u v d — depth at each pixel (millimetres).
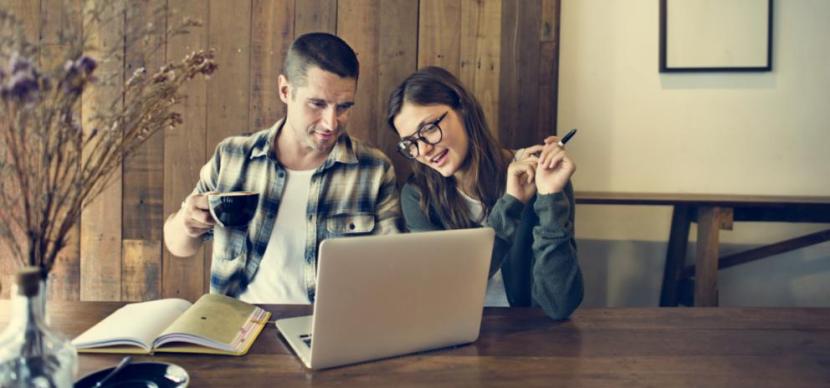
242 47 2221
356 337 1139
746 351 1230
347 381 1074
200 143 2246
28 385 818
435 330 1223
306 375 1100
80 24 2146
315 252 1999
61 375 845
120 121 959
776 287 2459
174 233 1888
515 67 2227
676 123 2389
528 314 1489
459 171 1917
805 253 2453
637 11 2357
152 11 2182
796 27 2363
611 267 2459
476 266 1240
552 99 2232
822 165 2396
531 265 1804
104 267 2281
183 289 2291
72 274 2277
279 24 2219
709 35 2342
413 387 1051
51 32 2195
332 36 1887
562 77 2375
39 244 876
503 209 1652
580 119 2387
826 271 2451
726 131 2391
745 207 2186
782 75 2373
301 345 1215
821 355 1211
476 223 1941
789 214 2170
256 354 1196
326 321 1100
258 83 2230
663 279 2377
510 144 2246
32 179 868
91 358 1147
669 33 2348
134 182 2260
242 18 2215
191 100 2236
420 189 1927
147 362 1039
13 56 763
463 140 1863
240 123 2238
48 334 850
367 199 2049
